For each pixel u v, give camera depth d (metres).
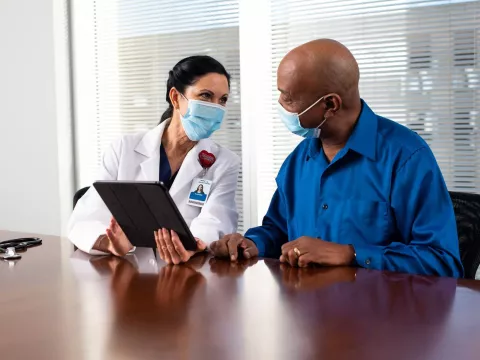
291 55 1.89
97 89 4.25
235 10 3.79
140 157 2.52
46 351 1.11
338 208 2.03
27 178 4.44
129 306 1.39
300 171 2.16
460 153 3.27
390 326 1.22
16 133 4.44
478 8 3.19
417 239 1.88
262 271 1.74
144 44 4.09
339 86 1.87
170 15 3.99
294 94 1.88
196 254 2.01
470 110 3.25
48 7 4.25
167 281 1.63
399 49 3.37
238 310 1.34
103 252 2.02
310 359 1.06
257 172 3.75
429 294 1.45
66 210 4.33
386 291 1.49
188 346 1.13
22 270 1.78
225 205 2.42
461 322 1.24
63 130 4.30
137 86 4.13
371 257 1.80
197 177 2.47
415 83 3.34
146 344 1.14
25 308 1.38
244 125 3.77
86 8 4.23
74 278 1.67
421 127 3.35
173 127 2.50
